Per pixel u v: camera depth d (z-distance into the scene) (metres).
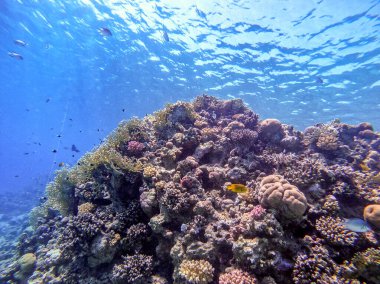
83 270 6.12
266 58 18.25
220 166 6.80
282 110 27.86
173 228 5.51
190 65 22.06
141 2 16.17
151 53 21.94
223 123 8.46
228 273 4.16
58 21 20.95
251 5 14.01
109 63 25.72
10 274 8.44
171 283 5.10
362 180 5.81
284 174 5.81
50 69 30.53
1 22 22.67
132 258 5.41
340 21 13.59
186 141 7.18
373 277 3.76
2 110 59.75
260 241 4.14
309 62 17.69
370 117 27.00
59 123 61.69
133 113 39.94
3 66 32.56
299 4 13.22
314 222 4.75
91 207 7.05
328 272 3.83
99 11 18.39
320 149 7.50
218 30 16.61
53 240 8.51
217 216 5.23
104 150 7.55
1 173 136.12
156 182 6.10
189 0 14.81
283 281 3.98
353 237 4.17
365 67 17.17
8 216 25.23
